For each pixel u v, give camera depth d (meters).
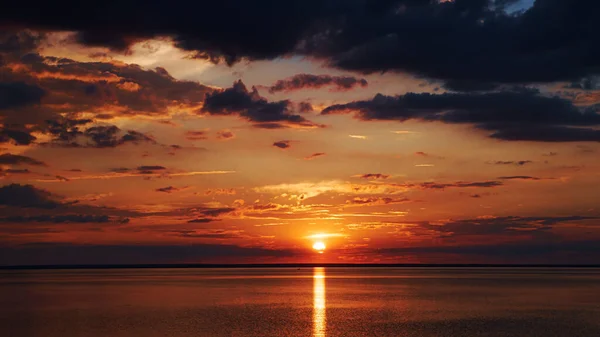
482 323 74.06
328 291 145.25
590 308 93.31
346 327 70.81
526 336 63.62
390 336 63.88
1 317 79.44
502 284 184.00
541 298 115.62
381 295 128.00
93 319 77.25
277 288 161.00
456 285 177.50
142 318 78.69
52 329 67.62
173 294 130.25
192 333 65.12
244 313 86.38
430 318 79.81
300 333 65.94
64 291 140.75
